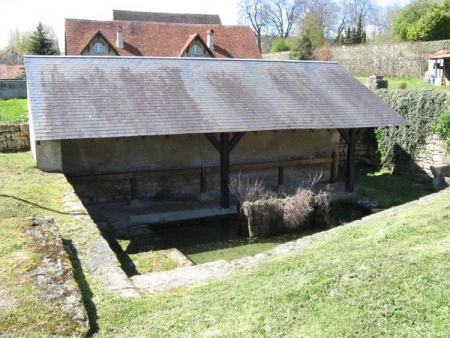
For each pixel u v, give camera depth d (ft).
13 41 187.83
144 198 39.04
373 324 11.49
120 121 31.73
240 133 36.42
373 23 171.12
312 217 34.58
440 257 15.08
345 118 38.40
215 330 11.68
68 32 89.40
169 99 35.12
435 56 69.92
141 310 12.96
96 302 13.29
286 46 139.95
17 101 77.77
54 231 16.25
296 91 40.37
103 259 16.38
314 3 169.68
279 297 13.41
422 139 46.32
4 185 25.45
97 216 34.96
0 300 11.61
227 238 31.91
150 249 29.14
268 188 42.39
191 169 38.86
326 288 13.71
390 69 82.48
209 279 16.65
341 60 93.25
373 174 49.44
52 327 10.86
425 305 12.22
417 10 108.37
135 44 91.09
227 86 38.55
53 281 12.69
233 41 98.37
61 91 33.19
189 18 123.75
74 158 36.22
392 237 18.24
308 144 44.42
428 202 24.70
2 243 14.61
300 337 11.08
